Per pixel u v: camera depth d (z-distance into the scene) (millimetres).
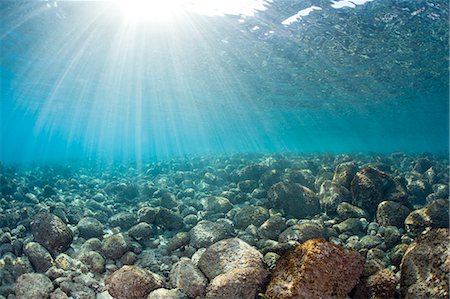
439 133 79250
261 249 5883
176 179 14625
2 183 12336
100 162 35500
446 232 4473
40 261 5660
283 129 71812
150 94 38875
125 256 6117
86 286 5109
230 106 42719
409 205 8508
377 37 17828
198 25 17844
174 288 4984
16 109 52719
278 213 8555
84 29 19219
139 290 4812
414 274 4344
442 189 9969
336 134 84188
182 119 62344
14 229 7633
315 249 4324
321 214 8664
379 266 4621
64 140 126625
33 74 29984
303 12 15469
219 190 11938
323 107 40031
